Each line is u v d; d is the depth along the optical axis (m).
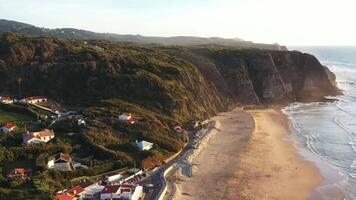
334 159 83.38
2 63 116.06
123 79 109.06
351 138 99.94
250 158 82.12
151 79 110.88
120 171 68.31
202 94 124.38
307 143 95.06
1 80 112.25
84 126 81.12
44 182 58.84
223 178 70.56
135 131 84.12
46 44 127.19
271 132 104.81
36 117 88.44
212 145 90.06
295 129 108.88
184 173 71.50
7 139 73.19
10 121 84.81
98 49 133.38
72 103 102.56
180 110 106.06
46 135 74.88
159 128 88.88
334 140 98.06
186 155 80.00
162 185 63.28
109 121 85.81
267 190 66.12
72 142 75.25
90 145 74.12
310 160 82.31
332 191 66.44
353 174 74.56
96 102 100.88
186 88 119.56
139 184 63.41
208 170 74.25
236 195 63.47
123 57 125.75
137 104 102.25
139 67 120.06
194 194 63.00
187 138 91.69
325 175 73.81
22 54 120.62
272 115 128.12
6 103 95.56
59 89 108.00
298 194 65.00
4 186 57.75
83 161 68.81
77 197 56.91
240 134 100.56
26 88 109.31
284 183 69.44
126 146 77.38
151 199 57.75
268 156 84.00
